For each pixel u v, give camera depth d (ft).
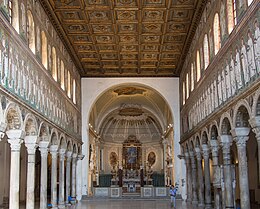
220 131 65.72
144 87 130.93
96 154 161.89
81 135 124.67
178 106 126.31
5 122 49.42
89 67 119.34
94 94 126.41
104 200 123.65
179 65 116.37
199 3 76.02
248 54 49.06
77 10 79.56
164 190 132.98
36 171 135.95
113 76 126.62
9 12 53.78
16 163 56.54
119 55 108.47
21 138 57.31
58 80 87.04
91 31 90.79
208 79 74.54
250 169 101.04
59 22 83.25
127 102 161.89
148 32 92.58
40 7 72.18
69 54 103.50
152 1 77.10
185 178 120.98
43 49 75.46
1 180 94.99
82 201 119.75
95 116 158.40
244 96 51.08
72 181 112.88
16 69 54.90
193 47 94.07
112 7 78.54
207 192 85.10
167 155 156.46
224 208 69.67
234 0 58.23
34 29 66.80
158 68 121.49
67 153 103.09
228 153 65.46
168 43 99.91
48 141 75.87
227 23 59.36
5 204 97.45
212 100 71.26
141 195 132.87
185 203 107.55
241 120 56.13
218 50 66.95
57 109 85.15
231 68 57.47
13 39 53.52
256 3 44.75
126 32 92.48
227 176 65.46
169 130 142.00
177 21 86.07
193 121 95.30
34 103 64.90
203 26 79.51
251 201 100.37
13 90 53.36
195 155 95.76
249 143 100.78
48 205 92.84
